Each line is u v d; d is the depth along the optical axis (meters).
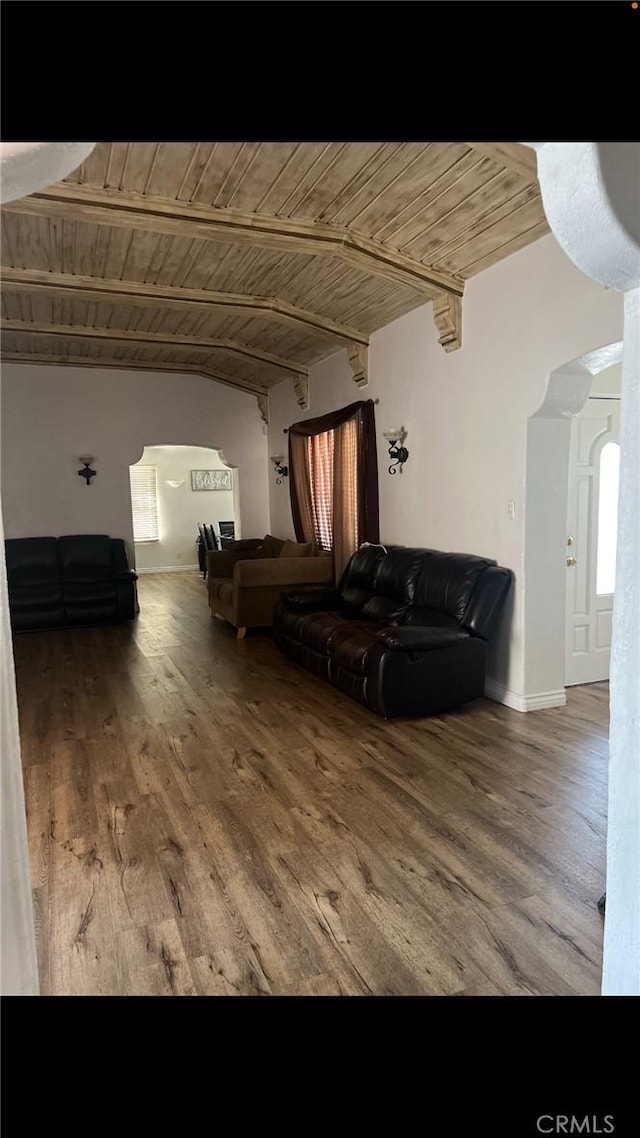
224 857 2.43
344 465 6.00
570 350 3.40
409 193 3.34
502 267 3.84
